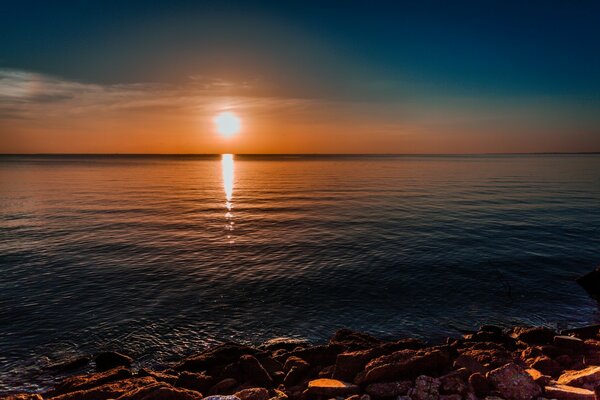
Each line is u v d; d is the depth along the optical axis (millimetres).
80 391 7941
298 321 14258
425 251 23375
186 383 8594
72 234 28625
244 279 18625
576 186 64375
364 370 8102
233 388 8477
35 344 12367
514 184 69750
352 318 14484
